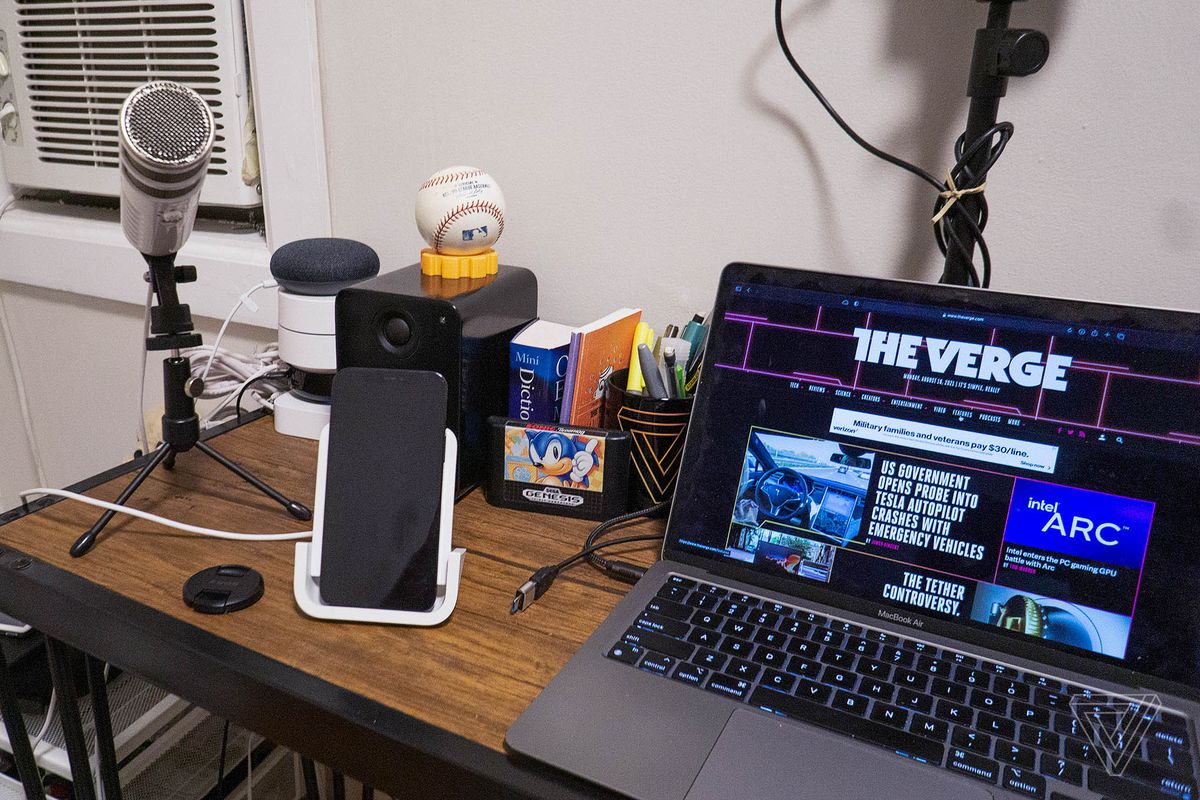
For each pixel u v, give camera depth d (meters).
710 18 0.79
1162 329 0.54
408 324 0.73
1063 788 0.45
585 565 0.66
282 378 0.97
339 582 0.60
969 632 0.57
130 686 0.90
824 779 0.45
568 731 0.47
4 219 1.36
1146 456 0.54
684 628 0.57
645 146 0.85
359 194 1.02
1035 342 0.57
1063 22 0.66
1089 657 0.54
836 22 0.74
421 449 0.63
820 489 0.62
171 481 0.78
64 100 1.22
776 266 0.64
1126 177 0.67
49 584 0.61
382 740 0.49
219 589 0.59
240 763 1.06
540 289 0.95
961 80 0.70
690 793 0.44
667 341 0.78
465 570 0.65
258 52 1.00
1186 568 0.52
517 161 0.92
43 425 1.53
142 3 1.09
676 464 0.73
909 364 0.60
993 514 0.57
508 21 0.87
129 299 1.23
